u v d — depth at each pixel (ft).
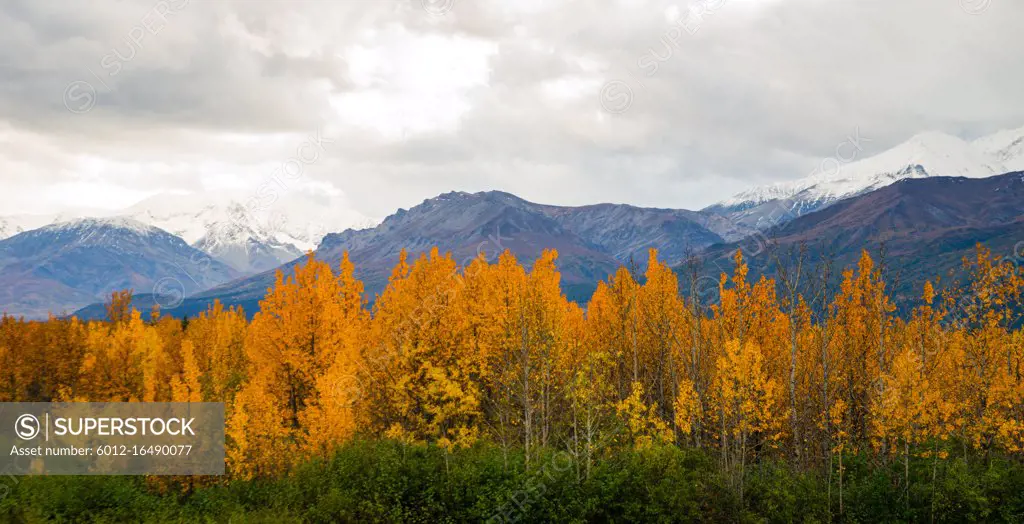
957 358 86.89
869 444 96.37
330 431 89.92
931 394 80.59
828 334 95.09
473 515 83.82
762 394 87.30
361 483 88.07
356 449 94.58
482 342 97.91
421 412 101.55
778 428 92.12
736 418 85.92
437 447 99.45
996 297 84.23
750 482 90.94
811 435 94.02
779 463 96.99
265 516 78.02
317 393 104.12
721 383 88.58
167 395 98.68
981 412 84.53
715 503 87.04
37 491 83.20
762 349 98.32
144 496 84.33
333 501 82.07
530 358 94.53
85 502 83.25
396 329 101.60
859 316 96.94
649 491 85.46
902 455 90.22
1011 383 80.64
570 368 100.99
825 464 93.09
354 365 96.99
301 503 83.51
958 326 87.92
